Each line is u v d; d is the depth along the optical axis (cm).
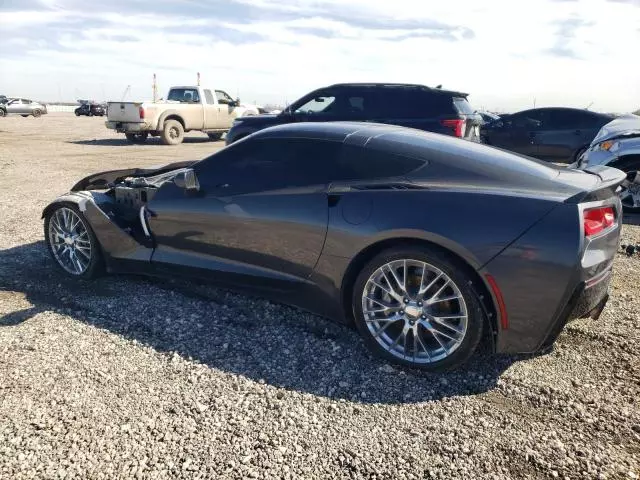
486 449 235
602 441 239
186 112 1830
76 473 217
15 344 323
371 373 299
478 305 276
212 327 353
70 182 939
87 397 269
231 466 222
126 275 452
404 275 294
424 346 297
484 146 354
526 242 264
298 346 329
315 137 344
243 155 366
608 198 293
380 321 309
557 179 295
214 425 249
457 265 278
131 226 428
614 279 443
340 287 320
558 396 274
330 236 315
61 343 326
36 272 456
